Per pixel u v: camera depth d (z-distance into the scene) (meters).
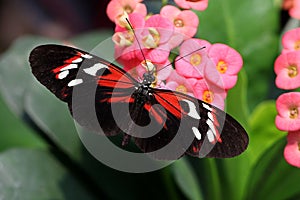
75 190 0.47
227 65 0.41
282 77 0.41
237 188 0.46
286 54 0.41
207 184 0.46
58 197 0.47
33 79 0.48
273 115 0.46
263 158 0.44
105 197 0.47
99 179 0.47
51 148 0.48
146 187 0.48
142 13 0.41
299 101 0.40
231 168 0.45
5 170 0.47
